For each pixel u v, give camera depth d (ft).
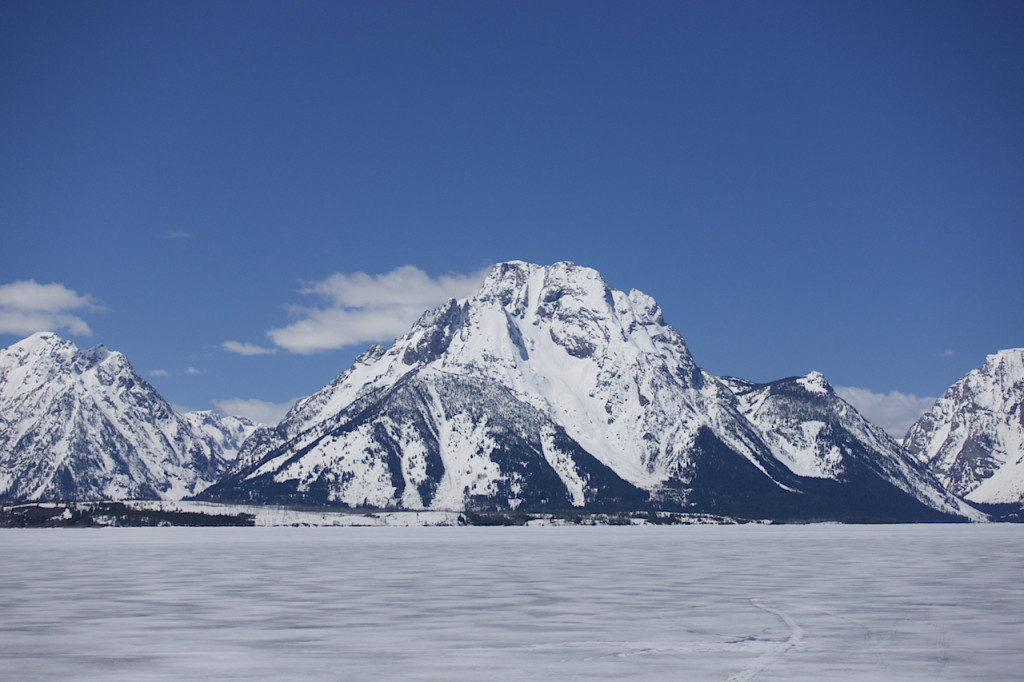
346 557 399.44
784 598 239.50
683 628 186.80
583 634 179.52
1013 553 458.91
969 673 142.31
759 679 138.41
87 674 143.23
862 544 565.53
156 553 424.05
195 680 138.62
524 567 344.90
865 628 186.60
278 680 138.62
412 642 170.81
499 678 139.44
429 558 394.52
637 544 539.70
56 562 365.61
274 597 241.96
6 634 180.45
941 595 246.68
